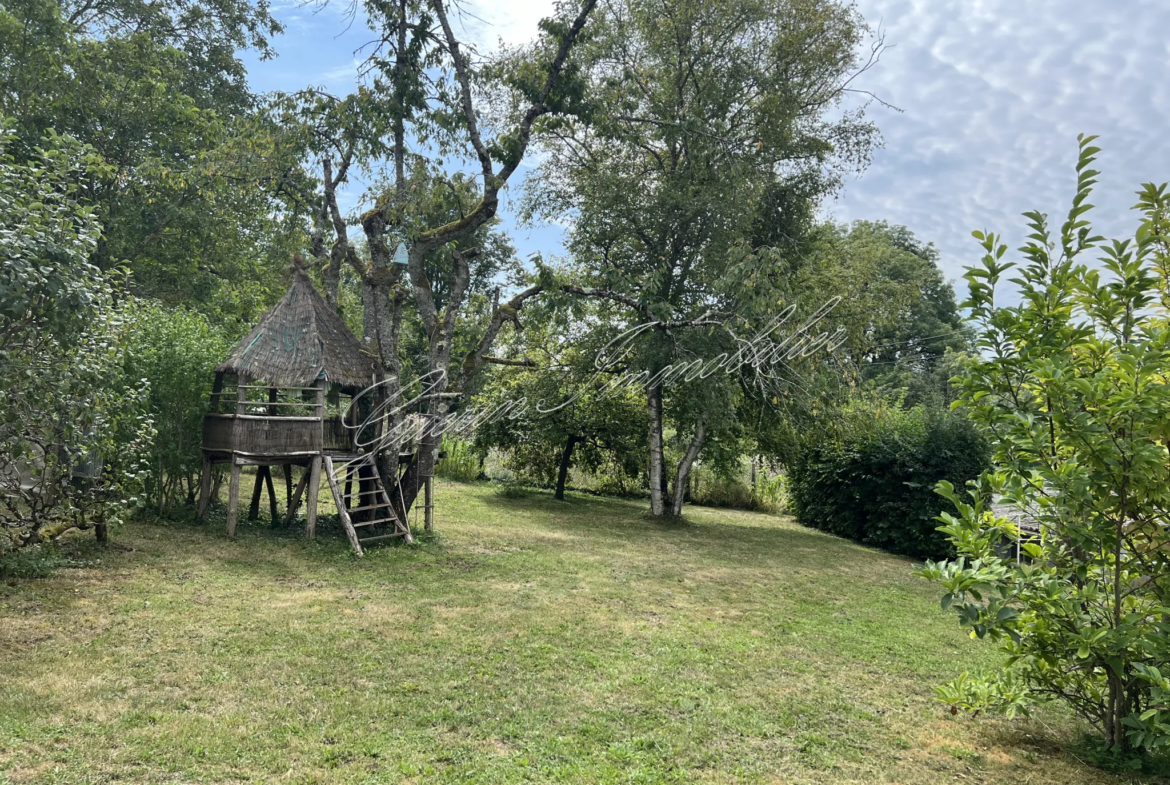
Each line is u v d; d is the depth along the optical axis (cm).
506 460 2358
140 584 786
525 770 439
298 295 1200
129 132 1897
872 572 1262
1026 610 484
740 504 2297
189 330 1147
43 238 633
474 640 691
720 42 1650
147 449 953
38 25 1745
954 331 3856
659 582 1031
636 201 1653
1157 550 475
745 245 1526
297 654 617
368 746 457
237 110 2312
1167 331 435
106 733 448
